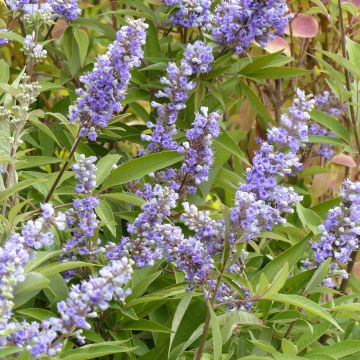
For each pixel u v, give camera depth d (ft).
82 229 4.55
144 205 4.53
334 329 4.98
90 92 4.56
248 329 4.71
